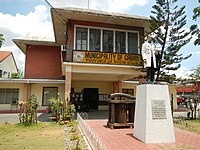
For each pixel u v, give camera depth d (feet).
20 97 59.31
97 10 46.32
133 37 47.34
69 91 40.24
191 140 23.30
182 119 44.34
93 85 68.54
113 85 68.80
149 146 20.42
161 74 47.88
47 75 67.41
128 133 26.73
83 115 49.49
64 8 40.37
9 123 37.50
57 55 68.95
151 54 25.13
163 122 22.45
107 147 19.84
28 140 24.13
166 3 47.11
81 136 24.89
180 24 47.14
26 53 67.21
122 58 43.62
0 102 58.23
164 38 48.26
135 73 44.68
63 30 52.47
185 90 106.42
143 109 22.89
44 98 61.00
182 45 47.70
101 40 44.68
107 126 32.45
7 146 21.42
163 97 23.18
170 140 22.16
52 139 24.53
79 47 43.09
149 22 45.62
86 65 41.32
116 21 44.52
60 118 37.32
